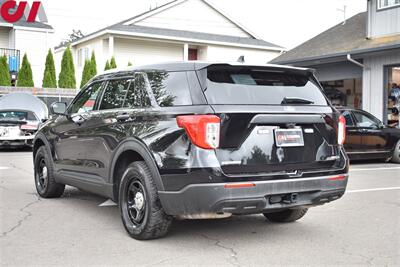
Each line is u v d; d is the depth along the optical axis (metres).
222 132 4.47
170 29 30.09
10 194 7.86
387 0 17.16
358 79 18.27
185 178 4.48
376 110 16.66
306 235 5.46
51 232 5.49
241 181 4.43
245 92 4.80
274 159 4.68
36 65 28.64
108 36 27.64
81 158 6.34
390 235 5.49
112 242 5.10
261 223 6.04
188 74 4.87
